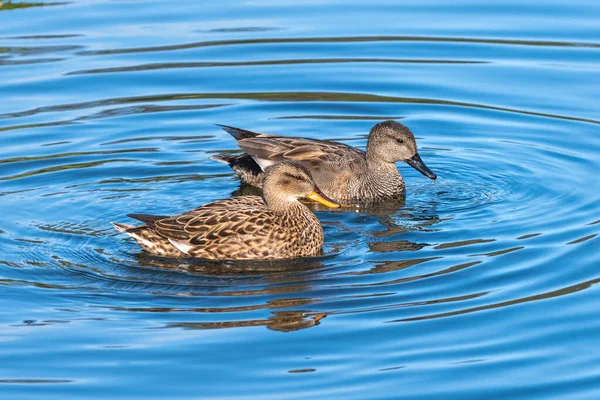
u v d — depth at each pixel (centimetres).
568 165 1825
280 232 1481
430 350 1199
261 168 1820
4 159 1833
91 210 1644
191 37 2375
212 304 1315
